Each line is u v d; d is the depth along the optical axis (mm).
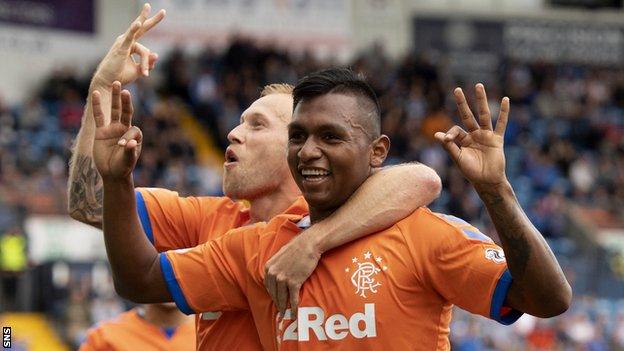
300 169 4781
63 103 24234
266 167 5609
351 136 4746
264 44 28516
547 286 4422
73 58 27344
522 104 29625
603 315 19484
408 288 4664
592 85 31219
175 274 5066
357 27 30766
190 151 22953
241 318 5219
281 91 5801
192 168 22578
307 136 4770
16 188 20094
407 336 4645
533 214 24312
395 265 4680
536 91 30312
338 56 30531
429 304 4707
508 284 4504
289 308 4773
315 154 4723
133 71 5566
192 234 5805
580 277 21250
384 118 25188
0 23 26312
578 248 23562
